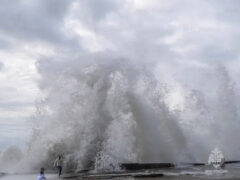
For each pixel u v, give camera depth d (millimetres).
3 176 21391
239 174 18578
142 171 21609
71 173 22281
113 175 18797
